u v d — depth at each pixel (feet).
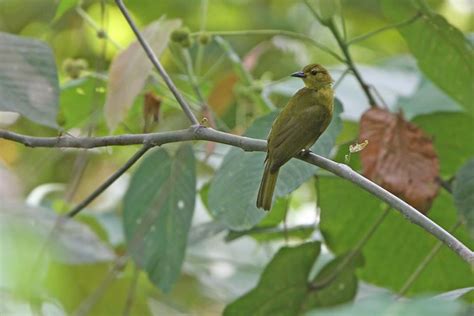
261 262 45.96
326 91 28.50
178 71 49.44
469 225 30.68
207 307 45.85
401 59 50.34
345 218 36.42
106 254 29.91
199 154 41.65
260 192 25.90
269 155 25.95
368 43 60.59
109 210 47.57
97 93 36.76
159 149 32.32
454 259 36.63
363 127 32.65
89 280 37.96
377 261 37.27
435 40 34.68
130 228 32.22
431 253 32.78
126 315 34.42
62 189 41.93
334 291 33.50
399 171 32.04
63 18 51.39
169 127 37.06
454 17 59.62
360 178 23.29
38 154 45.01
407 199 31.91
